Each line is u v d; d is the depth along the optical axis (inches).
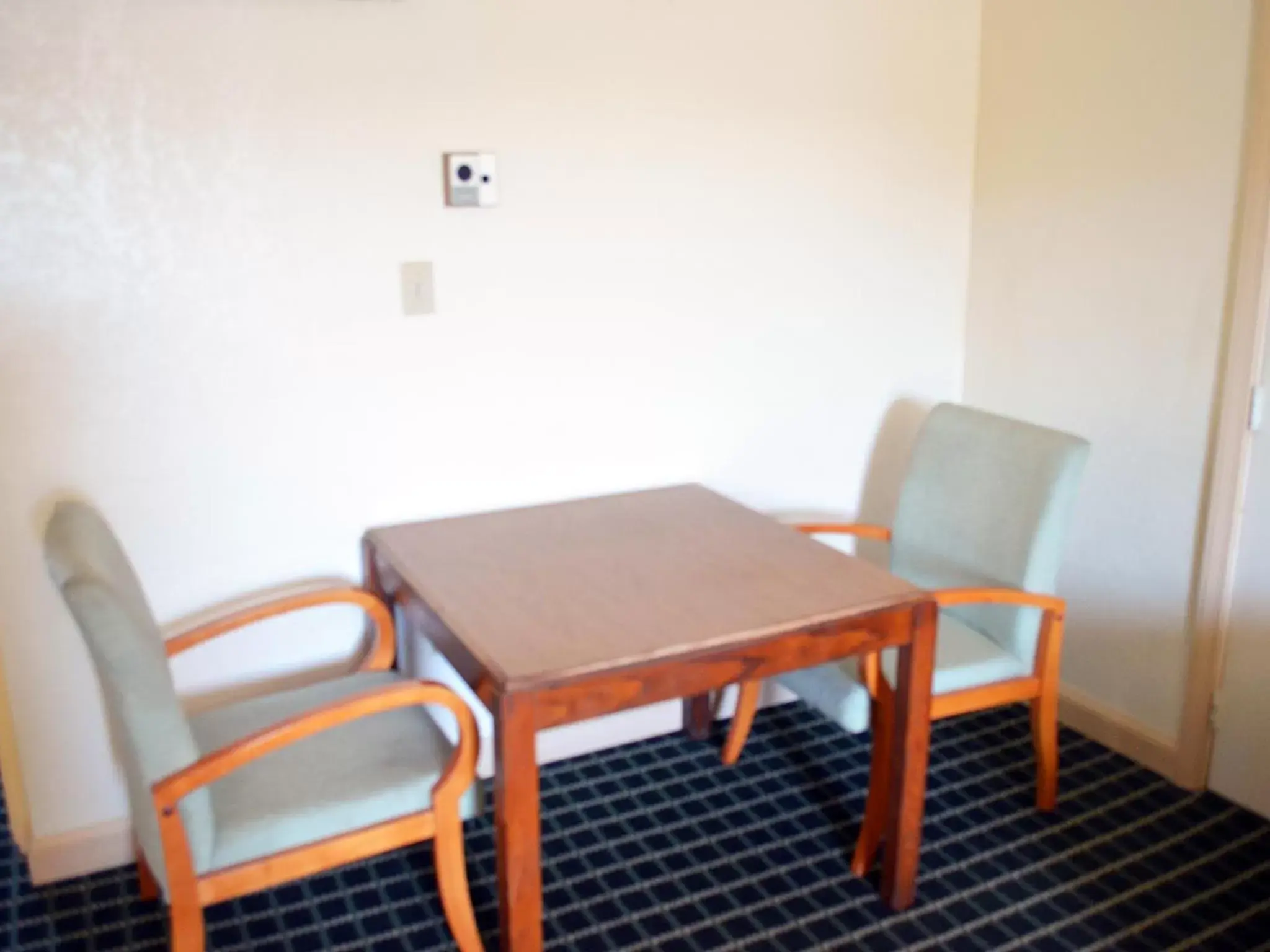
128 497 84.6
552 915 84.5
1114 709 108.3
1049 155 107.0
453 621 73.6
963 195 115.6
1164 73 95.2
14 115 75.4
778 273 107.0
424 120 88.0
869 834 88.1
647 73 96.1
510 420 97.5
